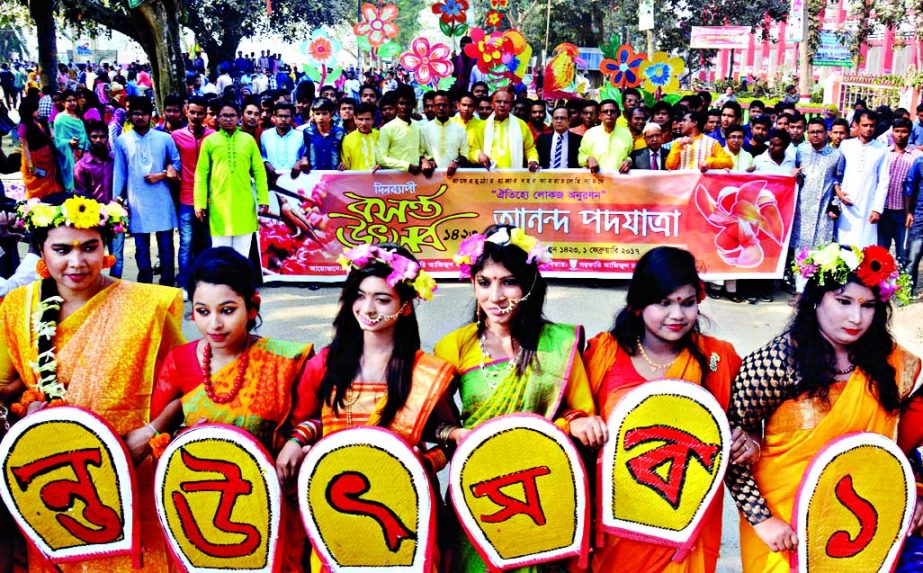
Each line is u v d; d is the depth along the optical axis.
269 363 2.82
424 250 7.84
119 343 2.91
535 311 2.80
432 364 2.73
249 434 2.65
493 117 8.13
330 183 7.69
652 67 11.32
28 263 3.81
